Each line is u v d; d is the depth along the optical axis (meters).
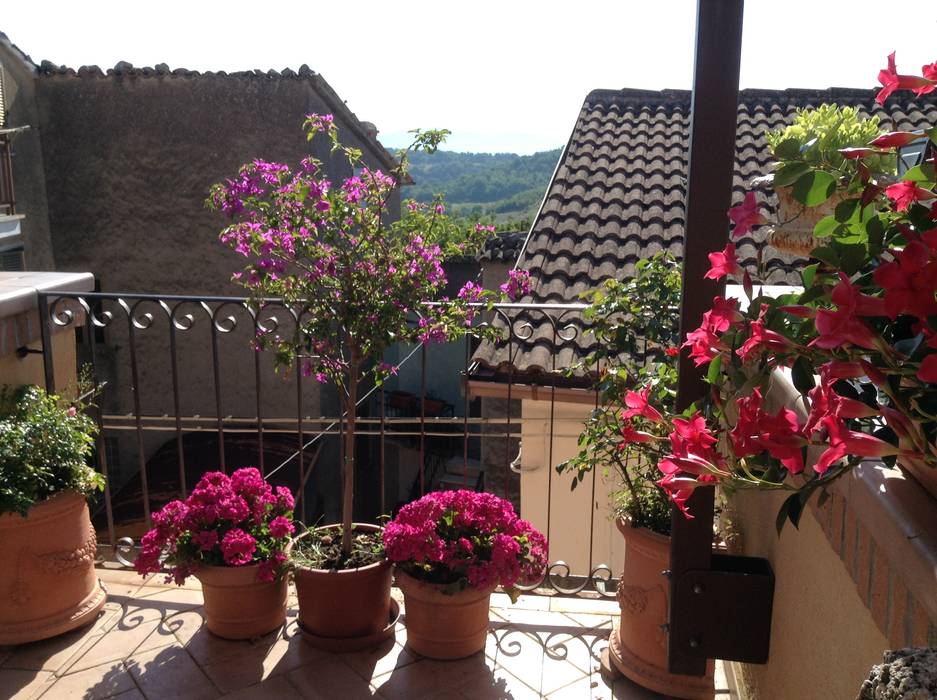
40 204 10.38
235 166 10.18
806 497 1.05
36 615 2.76
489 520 2.79
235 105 10.03
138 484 9.60
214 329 3.09
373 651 2.81
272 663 2.72
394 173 2.68
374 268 2.62
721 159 1.56
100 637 2.85
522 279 2.97
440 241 2.73
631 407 1.50
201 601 3.11
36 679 2.61
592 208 6.87
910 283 0.81
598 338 2.94
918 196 0.94
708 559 1.81
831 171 1.17
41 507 2.68
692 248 1.59
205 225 10.34
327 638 2.79
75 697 2.52
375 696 2.57
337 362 2.78
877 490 1.13
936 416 0.89
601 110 8.57
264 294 2.76
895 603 1.08
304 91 9.93
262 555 2.76
